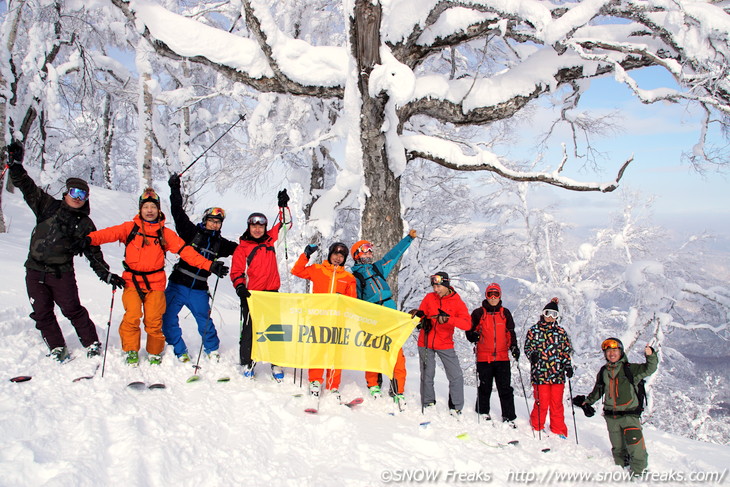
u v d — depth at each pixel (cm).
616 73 634
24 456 301
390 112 659
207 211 514
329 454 389
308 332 486
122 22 1511
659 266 1431
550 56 728
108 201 1656
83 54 1561
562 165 691
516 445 475
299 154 1302
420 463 390
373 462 377
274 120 1144
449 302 531
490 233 1652
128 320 470
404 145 727
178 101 1181
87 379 424
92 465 309
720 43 632
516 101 713
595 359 1688
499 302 554
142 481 308
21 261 831
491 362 546
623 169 666
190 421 392
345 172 693
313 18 1150
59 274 448
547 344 535
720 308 1444
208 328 525
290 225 552
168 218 1537
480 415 544
